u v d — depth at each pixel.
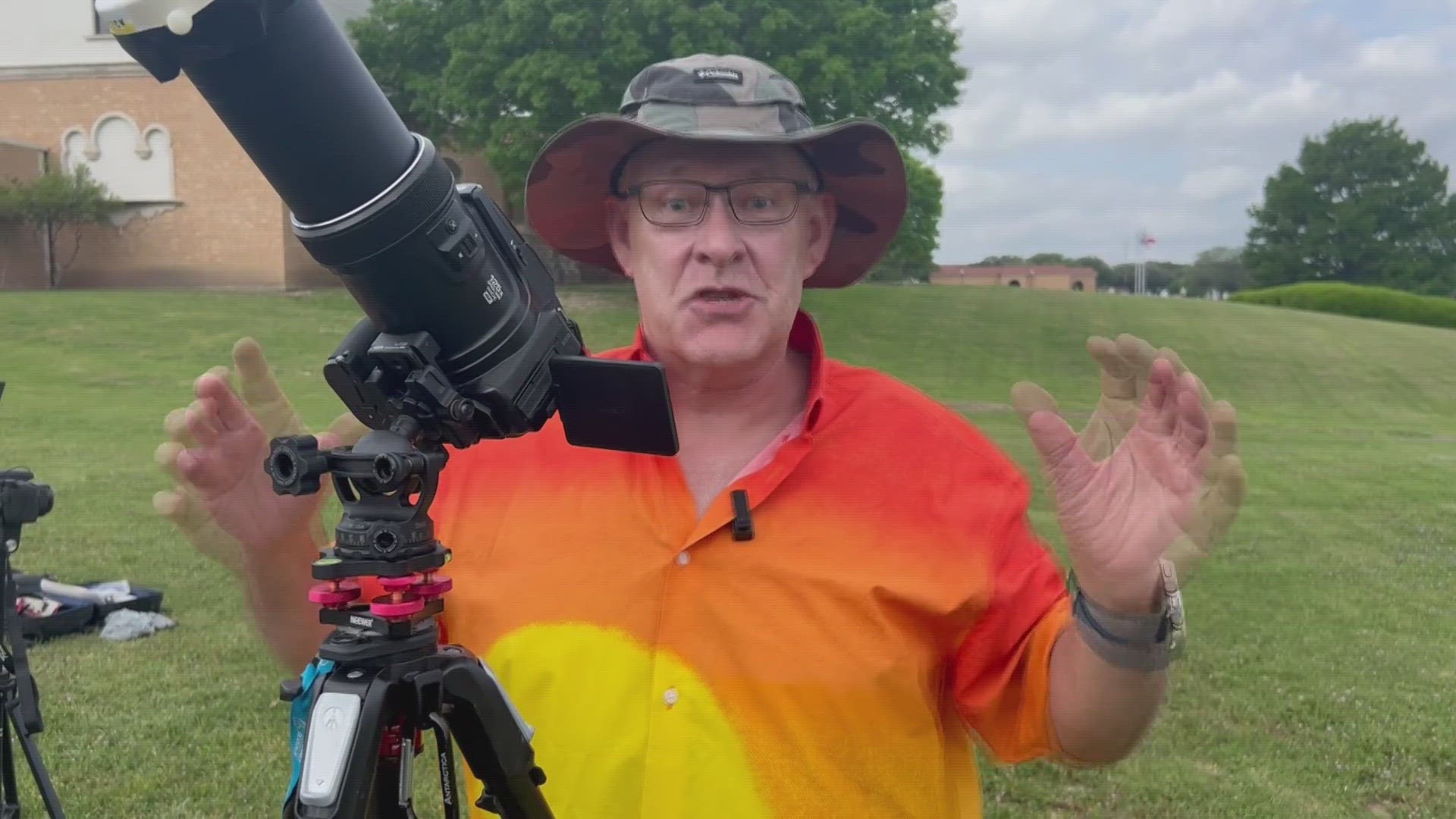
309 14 1.07
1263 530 8.78
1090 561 1.62
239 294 27.08
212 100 1.10
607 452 1.95
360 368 1.30
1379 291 42.94
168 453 1.57
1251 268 66.12
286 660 1.83
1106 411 1.71
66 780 3.96
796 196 1.88
